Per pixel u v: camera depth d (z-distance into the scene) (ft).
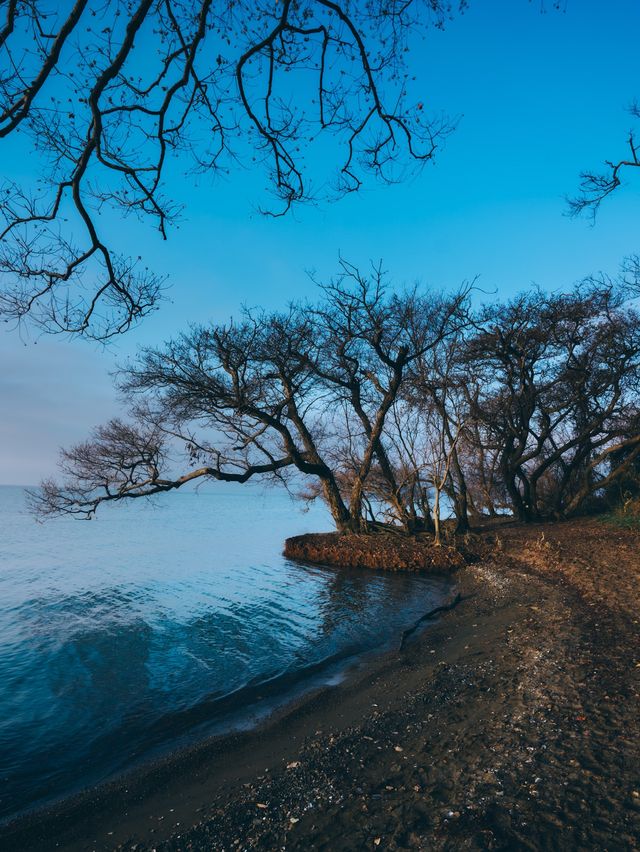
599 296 79.77
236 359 71.61
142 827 17.46
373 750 20.57
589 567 50.67
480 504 123.65
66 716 28.22
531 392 84.89
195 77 14.84
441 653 34.09
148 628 47.03
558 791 14.83
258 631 44.88
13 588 66.95
